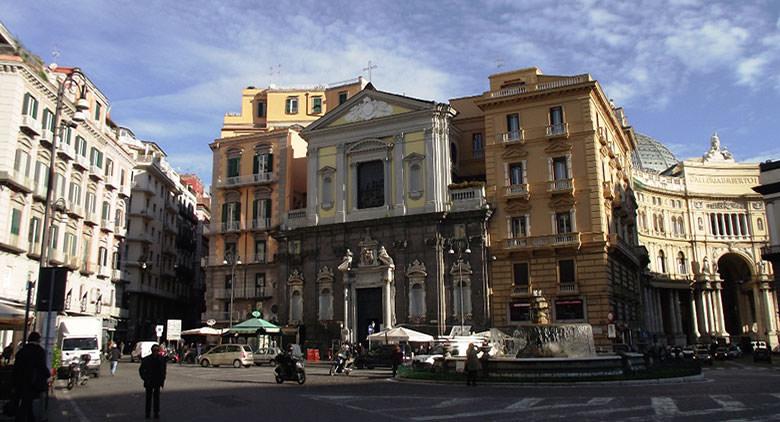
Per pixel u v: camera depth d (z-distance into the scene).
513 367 30.73
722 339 92.44
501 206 55.69
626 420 17.09
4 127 44.53
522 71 61.09
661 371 32.59
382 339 47.12
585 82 54.00
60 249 52.88
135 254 77.38
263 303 67.50
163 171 85.06
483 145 63.38
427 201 57.44
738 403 20.94
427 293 55.69
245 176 70.69
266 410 19.95
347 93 78.75
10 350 28.48
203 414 19.16
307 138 64.62
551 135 54.59
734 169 102.25
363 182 61.66
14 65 45.09
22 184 46.03
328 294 60.41
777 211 57.41
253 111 81.81
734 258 103.12
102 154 62.00
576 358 31.00
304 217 63.72
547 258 53.25
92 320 40.00
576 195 53.41
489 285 54.69
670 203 98.50
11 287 45.06
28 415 15.48
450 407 20.48
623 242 56.72
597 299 50.97
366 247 59.00
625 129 72.44
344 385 30.44
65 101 51.69
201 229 105.38
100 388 29.62
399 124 60.03
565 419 17.38
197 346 59.97
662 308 95.44
